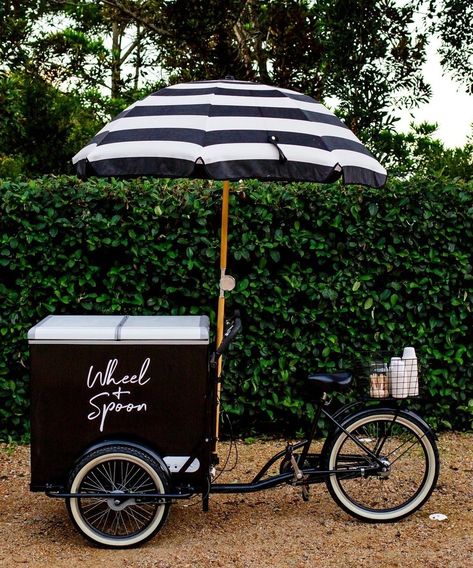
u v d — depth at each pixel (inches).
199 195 225.9
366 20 337.4
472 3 353.7
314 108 166.2
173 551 157.2
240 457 221.5
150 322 164.7
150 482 165.0
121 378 158.1
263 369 230.8
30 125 404.8
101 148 148.2
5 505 185.2
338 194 228.5
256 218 225.6
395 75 346.6
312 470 169.6
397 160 348.2
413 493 185.9
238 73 353.1
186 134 147.7
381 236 231.5
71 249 225.3
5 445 228.7
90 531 158.1
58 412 158.1
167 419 159.0
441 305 232.7
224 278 178.2
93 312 226.7
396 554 154.6
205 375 158.7
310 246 226.5
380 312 233.9
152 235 222.7
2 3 357.7
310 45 348.2
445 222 232.5
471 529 167.8
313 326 233.0
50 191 223.0
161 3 378.6
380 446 173.8
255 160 144.6
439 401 240.7
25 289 224.1
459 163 358.9
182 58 387.2
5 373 226.8
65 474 159.0
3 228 223.0
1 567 149.3
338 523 172.1
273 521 173.9
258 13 372.5
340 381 169.5
